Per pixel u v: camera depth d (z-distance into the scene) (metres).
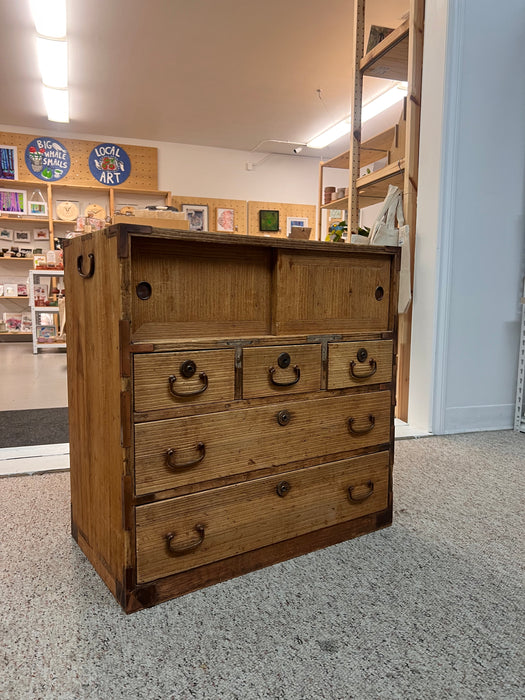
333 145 8.22
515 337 2.83
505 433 2.75
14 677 0.94
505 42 2.63
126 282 1.06
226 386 1.24
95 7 4.16
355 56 3.34
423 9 2.68
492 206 2.69
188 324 1.21
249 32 4.56
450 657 1.02
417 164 2.77
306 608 1.17
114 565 1.19
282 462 1.36
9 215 7.24
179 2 4.09
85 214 7.72
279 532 1.38
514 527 1.62
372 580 1.30
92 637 1.06
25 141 7.38
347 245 1.45
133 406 1.10
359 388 1.51
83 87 5.80
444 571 1.35
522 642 1.07
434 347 2.64
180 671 0.96
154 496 1.15
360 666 0.99
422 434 2.65
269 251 1.34
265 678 0.95
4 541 1.48
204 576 1.25
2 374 4.53
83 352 1.31
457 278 2.65
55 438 2.53
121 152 7.79
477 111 2.59
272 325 1.36
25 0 4.06
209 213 8.36
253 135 7.64
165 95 6.05
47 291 7.60
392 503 1.64
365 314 1.54
